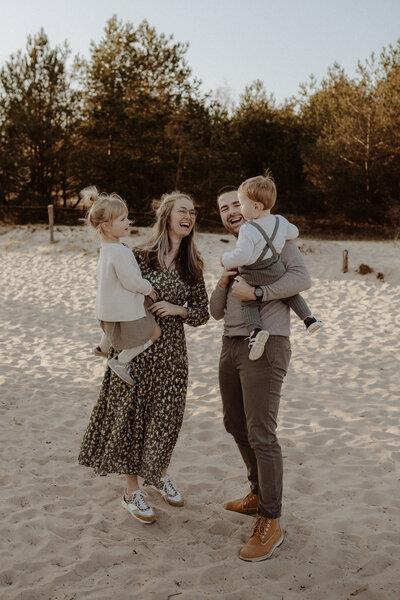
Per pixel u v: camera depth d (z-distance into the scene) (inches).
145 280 113.7
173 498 125.9
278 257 105.5
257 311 106.2
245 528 117.0
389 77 863.7
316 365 251.3
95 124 878.4
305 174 1001.5
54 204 843.4
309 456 154.9
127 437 114.6
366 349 275.6
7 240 624.1
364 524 118.4
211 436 169.2
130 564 103.9
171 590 95.8
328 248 550.6
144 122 903.1
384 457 154.1
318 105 1026.7
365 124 850.8
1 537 111.7
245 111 1103.6
